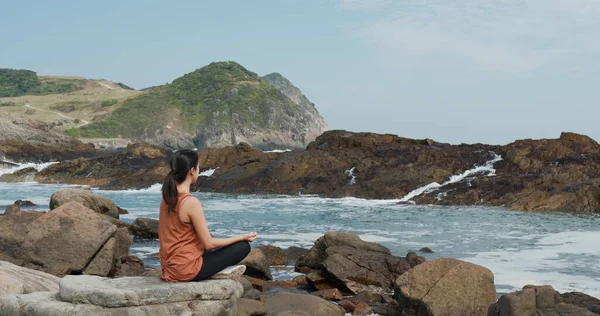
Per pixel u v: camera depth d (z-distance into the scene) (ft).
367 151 126.72
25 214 41.01
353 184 115.96
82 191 64.18
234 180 127.75
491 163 114.83
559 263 46.91
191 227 18.90
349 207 95.71
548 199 91.04
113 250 39.24
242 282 34.14
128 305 17.75
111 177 150.71
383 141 134.51
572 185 92.79
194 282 18.80
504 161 113.91
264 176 125.90
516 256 50.55
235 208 93.66
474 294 30.30
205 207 94.73
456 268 31.40
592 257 49.83
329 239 44.60
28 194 119.03
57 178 154.61
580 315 25.75
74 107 654.94
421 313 30.30
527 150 113.80
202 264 19.10
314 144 140.67
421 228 70.64
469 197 99.30
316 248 45.27
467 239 61.31
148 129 601.21
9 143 194.59
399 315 32.22
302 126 643.04
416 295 30.63
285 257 48.39
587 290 36.96
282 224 74.38
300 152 134.41
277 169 126.41
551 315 25.90
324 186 118.01
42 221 39.06
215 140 593.83
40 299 18.71
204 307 18.34
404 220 78.69
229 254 19.43
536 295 26.89
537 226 71.92
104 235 39.27
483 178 106.32
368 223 75.46
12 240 38.22
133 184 136.77
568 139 115.03
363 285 37.86
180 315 17.95
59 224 39.06
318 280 39.04
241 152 145.38
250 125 613.93
